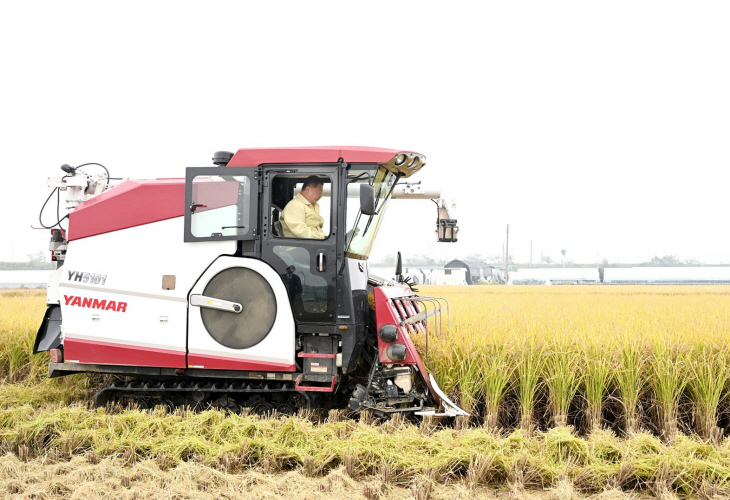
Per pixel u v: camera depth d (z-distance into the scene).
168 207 6.29
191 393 6.62
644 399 6.70
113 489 4.66
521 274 75.62
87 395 7.57
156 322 6.24
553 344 6.81
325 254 6.05
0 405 6.93
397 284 7.59
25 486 4.64
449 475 5.09
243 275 6.13
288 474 4.95
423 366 6.51
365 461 5.16
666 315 10.98
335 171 6.08
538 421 6.62
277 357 6.05
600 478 4.92
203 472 4.96
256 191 6.13
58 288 6.91
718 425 6.52
